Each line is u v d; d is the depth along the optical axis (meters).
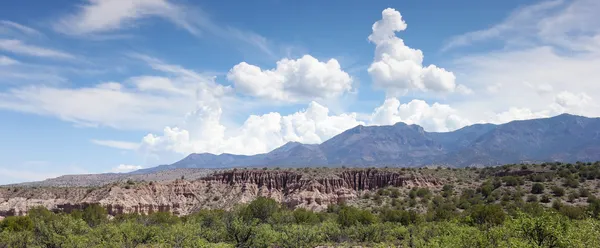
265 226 75.69
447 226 68.31
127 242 59.06
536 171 146.25
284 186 183.88
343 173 180.00
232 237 68.69
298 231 69.75
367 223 94.44
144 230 66.25
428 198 138.25
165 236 60.78
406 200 142.00
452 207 116.12
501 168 161.38
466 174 165.88
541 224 38.25
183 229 60.66
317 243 73.56
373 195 160.62
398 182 164.50
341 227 88.94
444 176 164.00
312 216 101.31
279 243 67.69
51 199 157.12
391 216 101.94
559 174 136.50
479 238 40.97
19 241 61.62
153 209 164.00
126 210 152.88
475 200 122.88
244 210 101.44
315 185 172.25
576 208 84.31
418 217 100.81
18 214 145.00
